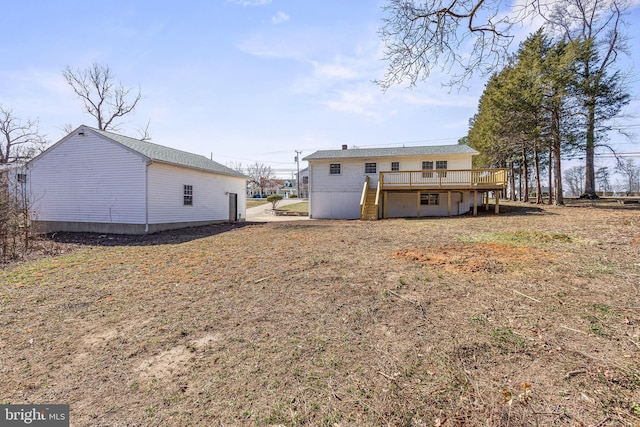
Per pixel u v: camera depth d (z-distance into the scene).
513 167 25.69
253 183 66.06
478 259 5.48
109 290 4.50
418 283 4.32
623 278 4.12
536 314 3.16
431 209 17.98
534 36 16.09
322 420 1.82
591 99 14.85
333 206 19.30
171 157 13.32
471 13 4.34
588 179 20.75
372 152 18.98
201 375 2.33
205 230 12.20
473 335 2.77
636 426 1.65
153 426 1.82
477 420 1.76
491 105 19.12
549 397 1.92
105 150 11.59
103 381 2.29
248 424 1.81
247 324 3.23
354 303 3.68
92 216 11.76
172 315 3.53
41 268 5.91
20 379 2.33
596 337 2.65
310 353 2.59
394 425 1.75
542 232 7.96
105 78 24.05
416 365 2.35
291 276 4.94
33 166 12.38
